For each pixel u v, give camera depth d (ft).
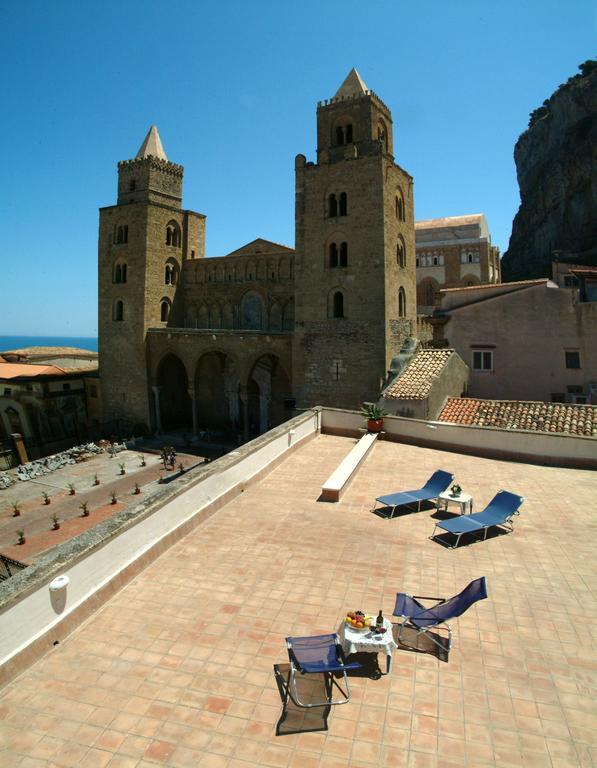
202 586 32.73
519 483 52.13
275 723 21.89
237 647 26.78
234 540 39.19
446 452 64.39
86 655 26.35
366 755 20.18
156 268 168.96
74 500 115.65
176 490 39.78
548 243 263.90
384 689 23.73
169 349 162.09
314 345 131.23
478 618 29.01
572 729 21.30
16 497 118.93
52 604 27.48
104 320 172.86
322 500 47.50
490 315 107.45
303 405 132.87
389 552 37.04
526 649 26.35
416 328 144.77
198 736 21.27
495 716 22.02
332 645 24.53
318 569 34.68
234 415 171.73
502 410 84.79
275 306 164.35
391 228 127.44
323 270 129.59
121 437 168.76
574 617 29.09
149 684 24.26
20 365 184.75
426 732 21.26
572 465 57.26
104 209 172.04
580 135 247.29
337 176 127.34
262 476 53.83
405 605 27.68
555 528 41.11
